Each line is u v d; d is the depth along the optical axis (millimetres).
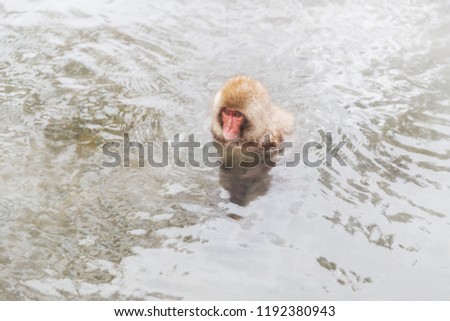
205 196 3248
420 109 3643
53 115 3605
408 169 3359
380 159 3402
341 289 2957
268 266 3016
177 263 3023
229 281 2975
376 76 3840
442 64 3902
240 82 3525
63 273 2996
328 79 3828
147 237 3102
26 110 3623
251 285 2963
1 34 4051
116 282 2973
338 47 4020
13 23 4133
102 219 3164
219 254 3049
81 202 3223
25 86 3754
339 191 3270
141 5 4281
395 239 3102
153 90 3754
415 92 3740
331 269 3010
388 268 3014
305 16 4227
